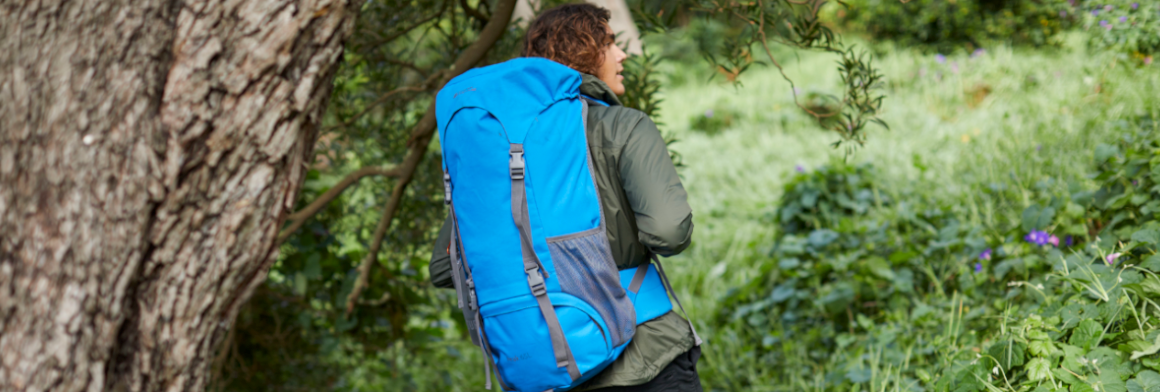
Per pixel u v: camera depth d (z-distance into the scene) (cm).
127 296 109
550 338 133
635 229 144
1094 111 374
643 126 142
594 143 142
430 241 305
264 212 114
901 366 254
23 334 102
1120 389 160
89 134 102
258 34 105
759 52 896
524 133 135
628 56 250
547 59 148
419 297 309
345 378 352
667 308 151
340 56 115
